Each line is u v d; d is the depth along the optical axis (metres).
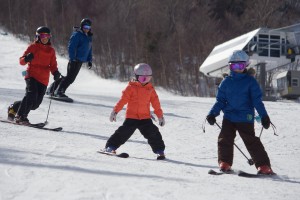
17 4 85.62
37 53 13.25
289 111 22.55
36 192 5.39
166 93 69.69
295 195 6.45
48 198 5.18
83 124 14.74
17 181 5.84
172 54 77.50
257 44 46.19
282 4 98.94
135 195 5.62
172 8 91.31
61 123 14.52
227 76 9.06
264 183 7.50
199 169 8.75
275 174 8.62
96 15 91.31
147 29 79.12
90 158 8.54
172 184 6.54
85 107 18.72
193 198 5.73
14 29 79.75
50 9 87.19
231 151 8.78
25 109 13.08
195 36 84.94
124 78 69.50
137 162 8.82
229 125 8.96
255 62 47.72
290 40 47.06
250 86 8.86
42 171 6.53
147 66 10.16
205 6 94.56
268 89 48.50
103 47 77.94
